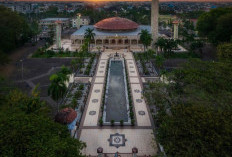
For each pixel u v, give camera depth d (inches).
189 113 1080.2
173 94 1416.1
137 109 2044.8
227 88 1342.3
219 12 4347.9
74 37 4783.5
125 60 3740.2
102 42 4832.7
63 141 962.7
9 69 3137.3
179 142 983.6
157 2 4121.6
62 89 1684.3
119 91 2472.9
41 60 3651.6
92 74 2999.5
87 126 1756.9
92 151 1457.9
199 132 956.0
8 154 811.4
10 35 3833.7
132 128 1732.3
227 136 906.1
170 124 1099.3
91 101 2206.0
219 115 1038.4
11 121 1005.8
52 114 1876.2
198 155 898.7
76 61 3400.6
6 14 4079.7
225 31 3782.0
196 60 1798.7
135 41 4965.6
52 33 5388.8
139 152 1449.3
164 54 3799.2
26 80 2701.8
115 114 1958.7
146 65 3427.7
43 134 946.7
